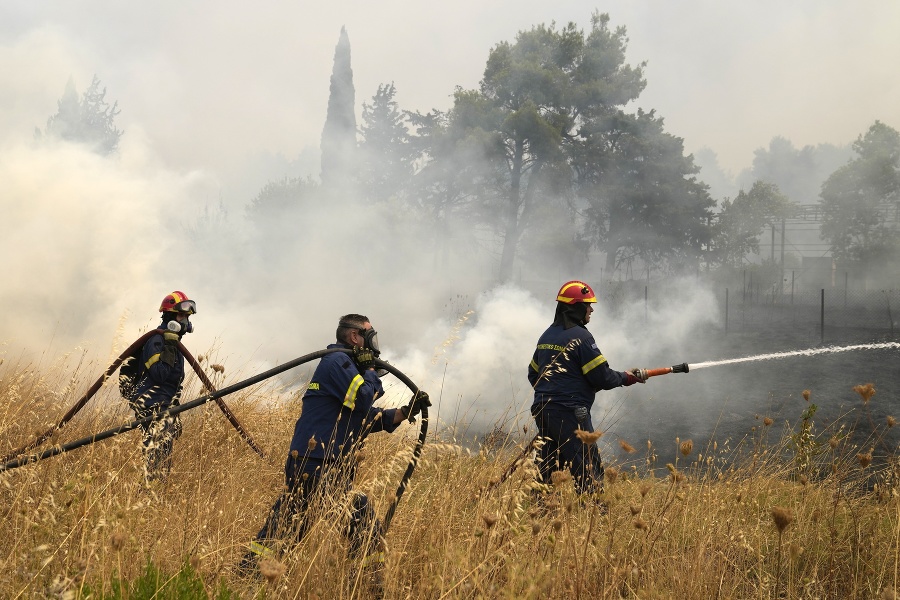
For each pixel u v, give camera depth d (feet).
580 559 10.45
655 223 136.98
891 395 51.93
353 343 12.78
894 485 13.98
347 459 11.63
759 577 11.17
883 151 125.59
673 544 11.89
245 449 16.26
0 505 10.91
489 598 9.09
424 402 12.00
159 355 16.44
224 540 11.37
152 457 13.67
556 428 16.35
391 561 10.49
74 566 8.30
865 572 11.78
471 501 12.58
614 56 138.10
